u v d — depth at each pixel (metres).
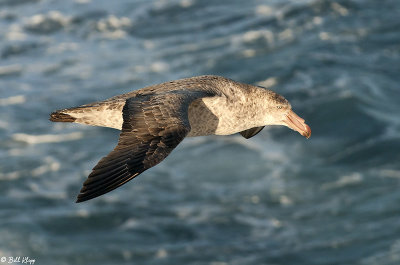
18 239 20.22
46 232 20.64
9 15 35.09
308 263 19.30
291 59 30.64
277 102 9.44
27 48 32.28
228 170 23.39
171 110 6.71
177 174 23.36
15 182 23.02
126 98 7.71
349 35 32.66
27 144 25.11
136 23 34.22
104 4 35.75
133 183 22.92
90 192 5.87
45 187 22.81
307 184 22.64
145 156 6.17
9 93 28.45
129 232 20.72
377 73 29.53
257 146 24.41
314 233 20.48
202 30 33.50
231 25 33.78
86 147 24.98
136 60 31.16
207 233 20.56
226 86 8.84
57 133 25.77
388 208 21.27
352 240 20.05
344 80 28.70
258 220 21.11
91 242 20.27
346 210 21.38
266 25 33.59
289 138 24.78
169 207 21.75
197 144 24.62
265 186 22.59
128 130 6.45
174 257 19.58
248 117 9.20
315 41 32.19
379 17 34.00
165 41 32.72
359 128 25.38
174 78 29.69
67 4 35.84
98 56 31.61
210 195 22.27
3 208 21.67
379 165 23.38
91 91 28.66
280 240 20.17
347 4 34.97
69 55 31.70
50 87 28.98
